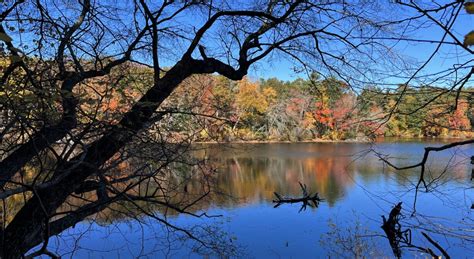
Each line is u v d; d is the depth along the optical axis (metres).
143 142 3.22
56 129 2.55
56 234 3.43
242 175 18.92
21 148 3.23
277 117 32.38
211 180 4.71
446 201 5.70
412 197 8.52
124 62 4.09
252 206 11.67
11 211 4.80
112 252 6.39
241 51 4.16
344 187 15.05
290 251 7.94
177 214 8.70
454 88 2.19
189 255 5.65
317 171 20.19
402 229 5.27
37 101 2.28
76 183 3.29
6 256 3.08
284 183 16.66
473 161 3.00
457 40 1.60
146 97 3.55
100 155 3.32
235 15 4.08
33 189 2.07
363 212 10.90
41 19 3.56
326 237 8.59
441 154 13.96
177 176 4.12
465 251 6.14
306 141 32.28
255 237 8.80
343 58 4.10
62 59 3.50
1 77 2.59
